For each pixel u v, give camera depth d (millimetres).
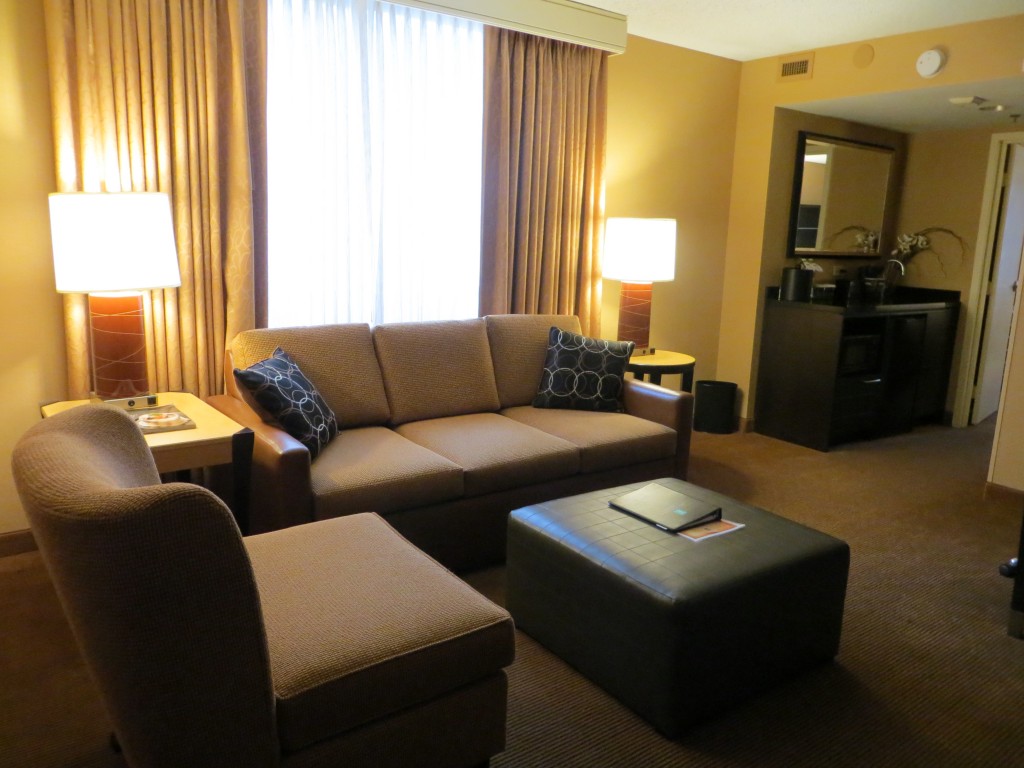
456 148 3727
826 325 4559
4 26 2566
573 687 2156
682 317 4938
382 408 3252
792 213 4945
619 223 4023
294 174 3244
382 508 2596
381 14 3346
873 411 4902
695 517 2309
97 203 2406
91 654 1265
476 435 3125
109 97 2691
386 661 1519
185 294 2965
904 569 2979
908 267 5664
